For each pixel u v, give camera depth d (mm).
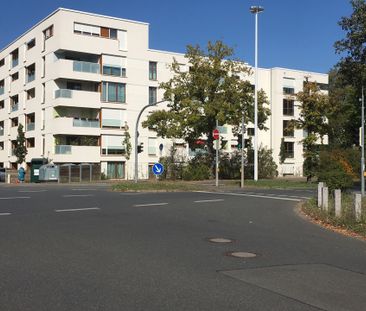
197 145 42781
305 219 13938
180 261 7703
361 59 14820
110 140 51594
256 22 37375
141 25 53844
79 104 49344
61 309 5188
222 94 39344
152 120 39500
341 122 41125
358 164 36062
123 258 7848
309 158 35281
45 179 42688
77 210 14906
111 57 51750
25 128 56219
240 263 7648
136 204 17250
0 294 5715
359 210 12422
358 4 14312
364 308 5457
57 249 8531
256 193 25125
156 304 5426
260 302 5582
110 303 5430
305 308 5406
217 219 13398
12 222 11992
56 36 49281
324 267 7500
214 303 5508
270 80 65688
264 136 65000
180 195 22516
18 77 58500
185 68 56781
